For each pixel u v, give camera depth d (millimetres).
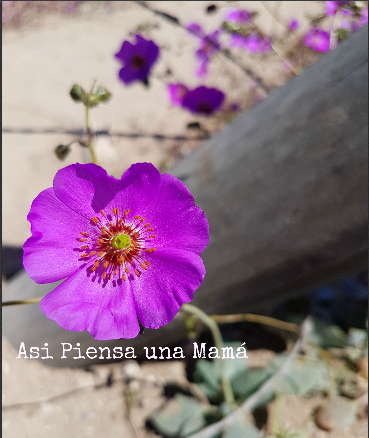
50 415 256
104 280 127
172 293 125
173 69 589
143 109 518
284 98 163
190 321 211
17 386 265
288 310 290
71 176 120
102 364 279
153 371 276
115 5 776
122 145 460
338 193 148
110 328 124
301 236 163
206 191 184
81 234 126
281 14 596
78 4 784
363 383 249
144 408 260
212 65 571
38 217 120
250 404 220
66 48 656
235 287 196
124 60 331
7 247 339
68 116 504
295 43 500
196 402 234
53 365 273
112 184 122
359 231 152
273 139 161
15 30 707
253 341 287
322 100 147
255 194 166
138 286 128
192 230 125
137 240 128
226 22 390
